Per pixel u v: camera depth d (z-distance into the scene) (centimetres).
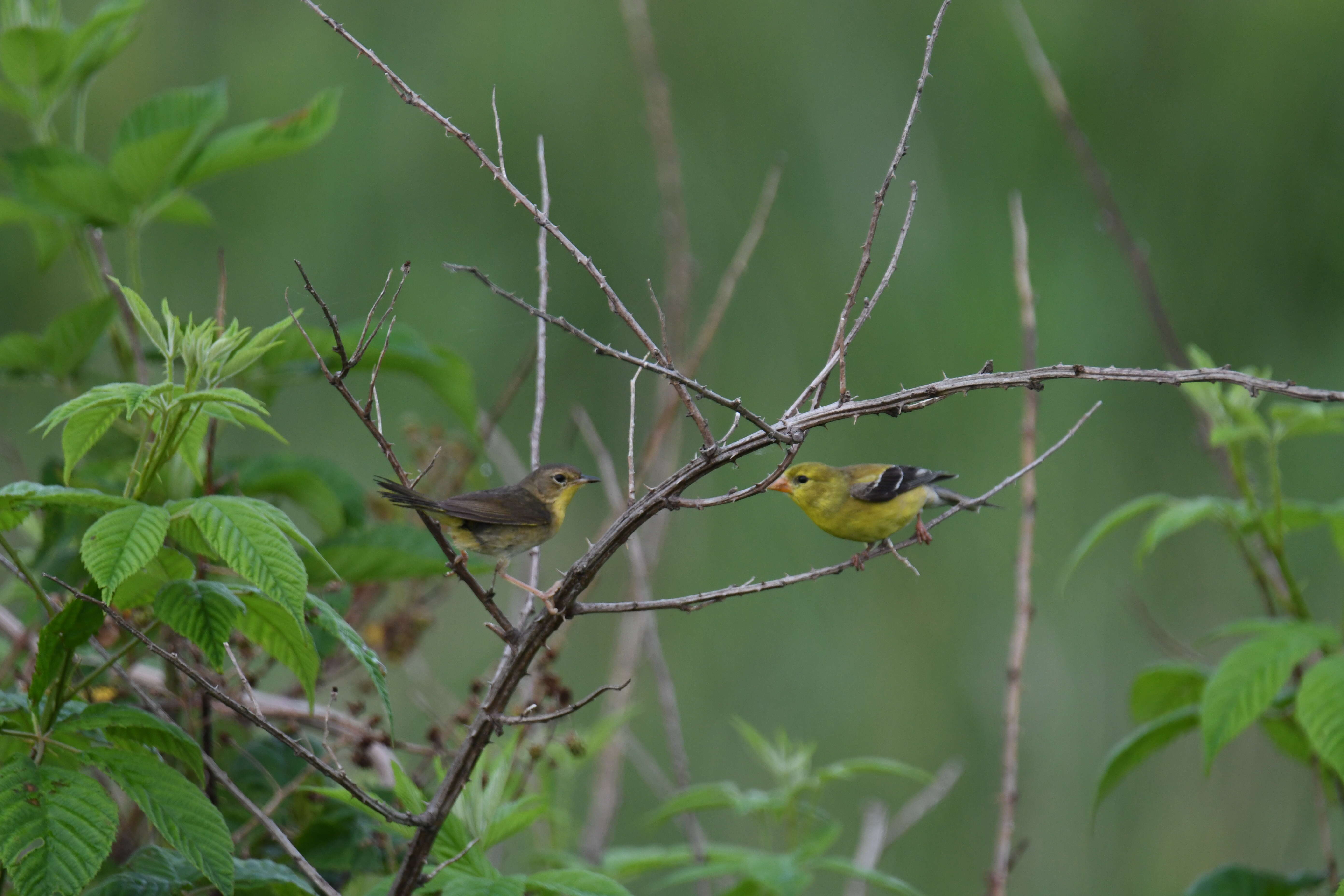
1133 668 1522
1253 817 1295
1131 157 1523
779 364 1507
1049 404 1498
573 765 755
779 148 1530
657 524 839
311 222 1379
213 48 1396
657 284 1485
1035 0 1541
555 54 1462
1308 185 1488
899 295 1510
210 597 452
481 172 1434
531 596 541
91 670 614
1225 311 1509
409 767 850
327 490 650
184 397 426
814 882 1328
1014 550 1515
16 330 1276
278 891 496
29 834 390
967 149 1534
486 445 799
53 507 538
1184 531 1556
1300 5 1479
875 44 1549
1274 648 569
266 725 414
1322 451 1448
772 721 1485
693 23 1529
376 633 737
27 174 653
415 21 1443
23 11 695
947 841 1473
